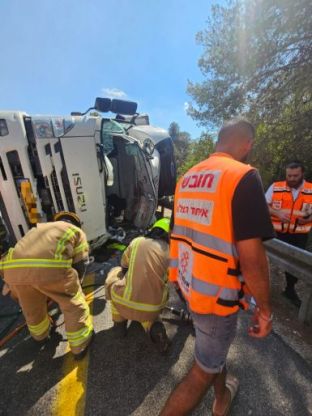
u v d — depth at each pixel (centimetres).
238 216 108
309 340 221
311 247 425
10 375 199
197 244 123
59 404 175
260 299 115
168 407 129
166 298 216
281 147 707
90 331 219
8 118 299
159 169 513
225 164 121
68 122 324
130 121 574
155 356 212
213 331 125
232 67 795
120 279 231
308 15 570
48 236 207
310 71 591
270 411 163
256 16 674
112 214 464
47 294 205
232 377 181
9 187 311
